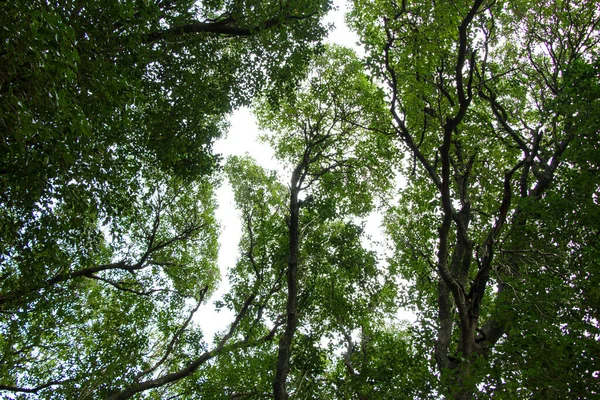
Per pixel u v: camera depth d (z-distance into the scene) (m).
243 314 15.17
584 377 6.84
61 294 13.21
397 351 12.88
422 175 15.16
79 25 7.13
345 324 14.72
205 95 12.62
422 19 10.64
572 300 8.73
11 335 12.45
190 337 15.09
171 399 14.38
